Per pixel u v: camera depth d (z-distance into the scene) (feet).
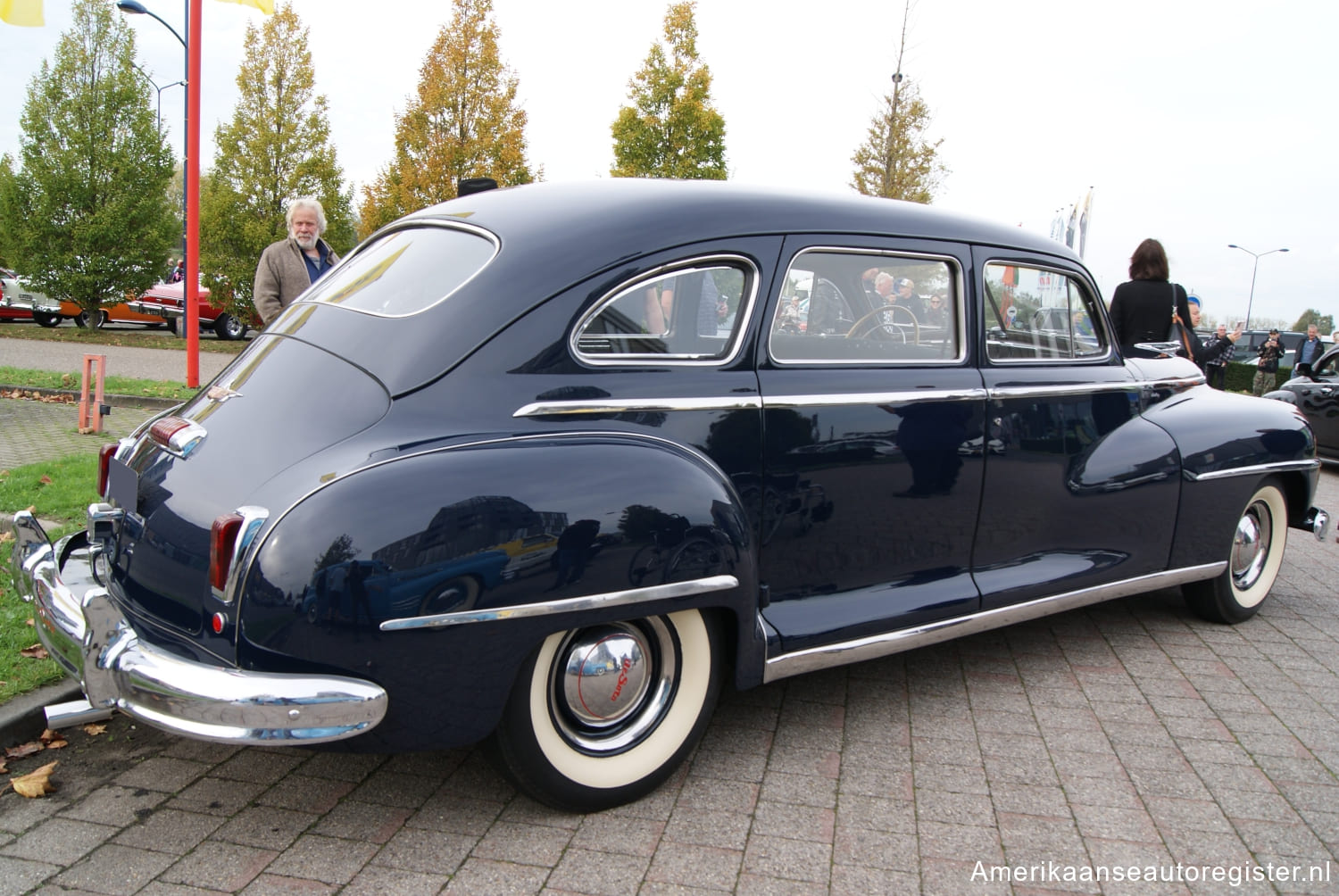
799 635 9.29
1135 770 9.47
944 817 8.52
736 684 8.78
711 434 8.75
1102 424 12.17
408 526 6.89
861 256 10.11
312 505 6.84
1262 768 9.56
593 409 8.14
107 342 58.75
